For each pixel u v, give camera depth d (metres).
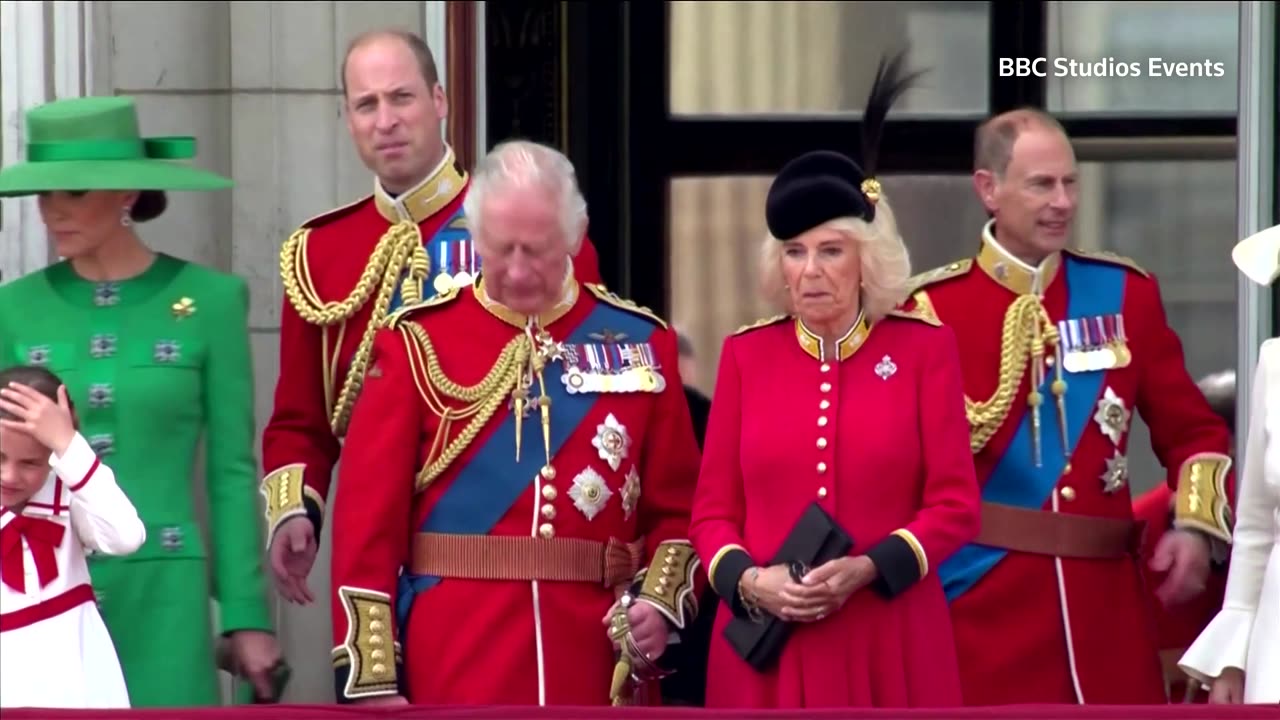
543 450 20.69
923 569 19.83
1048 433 22.94
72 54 26.36
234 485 21.59
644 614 20.48
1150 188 29.61
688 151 29.77
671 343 21.31
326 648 25.98
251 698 22.55
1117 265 23.44
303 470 22.59
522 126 29.16
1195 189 29.58
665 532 21.00
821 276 20.06
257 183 26.67
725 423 20.58
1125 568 23.11
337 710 17.36
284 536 22.31
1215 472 23.06
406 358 20.80
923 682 20.05
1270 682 20.14
